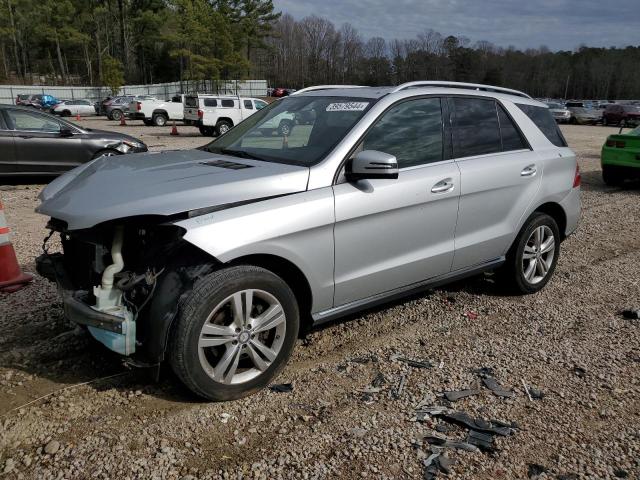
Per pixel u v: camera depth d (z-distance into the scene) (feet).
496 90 16.44
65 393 10.84
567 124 134.10
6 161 34.24
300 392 11.21
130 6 257.34
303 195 11.27
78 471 8.73
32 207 28.17
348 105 13.42
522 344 13.71
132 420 10.07
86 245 11.34
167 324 9.93
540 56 362.74
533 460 9.37
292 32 312.50
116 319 9.85
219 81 198.18
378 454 9.37
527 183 15.81
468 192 14.16
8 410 10.23
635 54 375.86
